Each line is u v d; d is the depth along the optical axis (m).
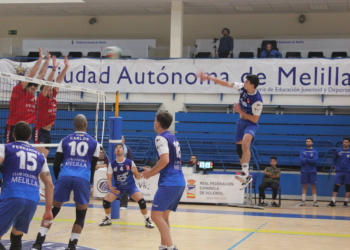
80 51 18.41
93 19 19.20
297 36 17.89
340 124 13.86
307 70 14.02
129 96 15.05
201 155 14.45
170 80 14.75
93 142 6.05
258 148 14.29
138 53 18.06
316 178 12.59
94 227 8.30
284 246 6.89
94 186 12.57
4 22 19.80
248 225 8.89
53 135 13.61
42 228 5.66
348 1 15.88
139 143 14.59
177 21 15.67
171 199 5.23
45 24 19.67
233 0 15.82
